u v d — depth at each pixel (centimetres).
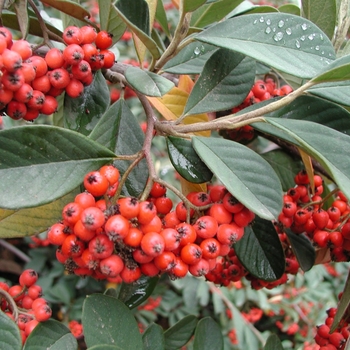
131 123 21
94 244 15
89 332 16
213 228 16
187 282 57
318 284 66
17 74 16
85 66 18
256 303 65
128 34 54
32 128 15
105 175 15
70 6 20
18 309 18
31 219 20
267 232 22
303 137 16
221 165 16
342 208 23
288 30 18
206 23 24
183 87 27
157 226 15
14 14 22
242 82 21
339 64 17
